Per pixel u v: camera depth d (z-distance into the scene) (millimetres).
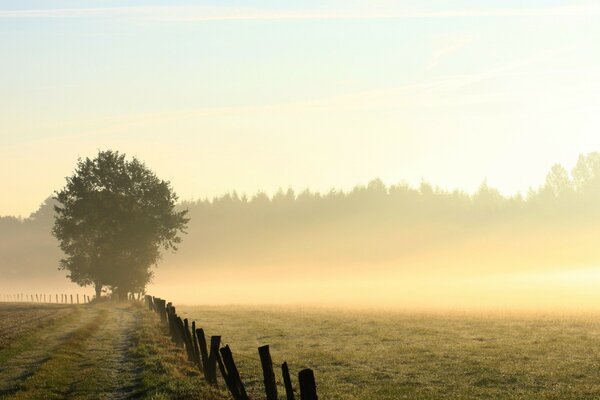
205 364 19578
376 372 23359
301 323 43750
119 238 89000
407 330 37094
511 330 35531
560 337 31594
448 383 21062
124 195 89750
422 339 32688
